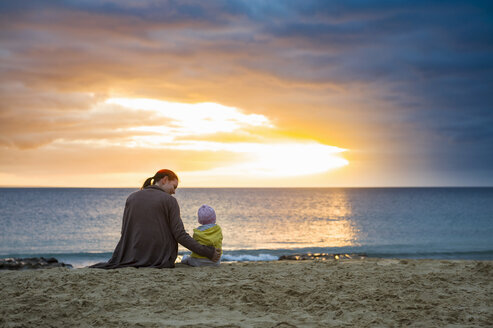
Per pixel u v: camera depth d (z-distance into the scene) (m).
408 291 3.96
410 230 33.81
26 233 31.70
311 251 21.88
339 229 35.28
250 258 18.38
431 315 3.24
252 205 80.38
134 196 5.77
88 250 22.75
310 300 3.69
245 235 30.92
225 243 26.02
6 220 43.81
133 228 5.66
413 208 67.31
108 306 3.43
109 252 21.58
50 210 60.88
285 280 4.47
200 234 5.95
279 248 23.12
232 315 3.24
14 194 155.62
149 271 4.96
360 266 5.66
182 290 3.94
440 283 4.31
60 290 3.94
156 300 3.66
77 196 131.50
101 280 4.34
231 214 54.62
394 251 21.97
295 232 32.94
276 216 50.91
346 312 3.33
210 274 4.86
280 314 3.29
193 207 67.94
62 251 22.28
